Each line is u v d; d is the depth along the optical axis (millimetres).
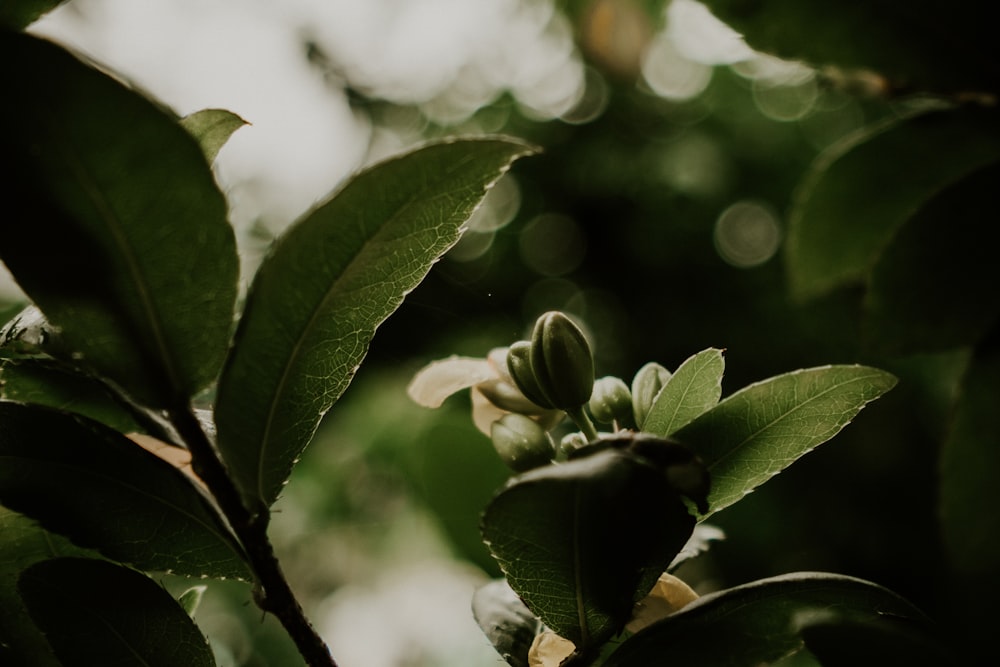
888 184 300
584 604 239
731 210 1438
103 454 242
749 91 1462
